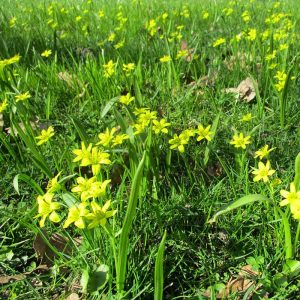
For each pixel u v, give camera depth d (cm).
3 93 56
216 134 49
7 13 119
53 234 36
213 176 43
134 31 93
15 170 46
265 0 136
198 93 61
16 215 39
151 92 63
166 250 36
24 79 62
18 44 82
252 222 37
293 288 30
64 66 71
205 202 39
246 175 38
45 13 112
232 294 31
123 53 77
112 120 51
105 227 28
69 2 137
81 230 33
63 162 47
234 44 71
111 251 32
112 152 41
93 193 27
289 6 122
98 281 31
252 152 46
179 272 34
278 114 55
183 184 41
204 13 107
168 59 62
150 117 40
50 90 62
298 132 50
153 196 38
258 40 68
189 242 35
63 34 91
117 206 36
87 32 90
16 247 37
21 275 34
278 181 36
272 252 34
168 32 85
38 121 55
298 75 62
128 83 55
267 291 31
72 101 61
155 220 37
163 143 46
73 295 32
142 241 36
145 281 32
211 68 68
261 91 62
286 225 30
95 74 62
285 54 61
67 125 53
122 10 114
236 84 65
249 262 33
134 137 40
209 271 33
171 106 59
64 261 35
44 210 28
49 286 33
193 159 46
